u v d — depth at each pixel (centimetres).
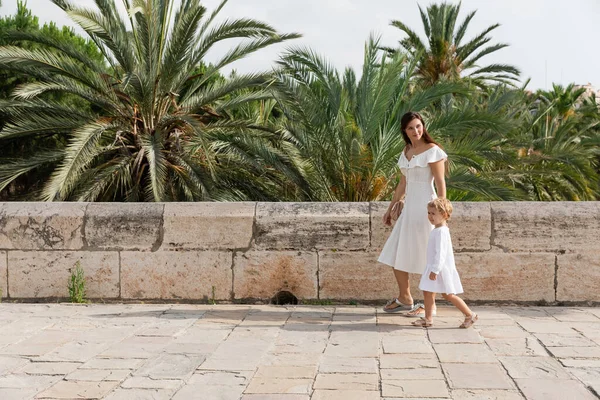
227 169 1414
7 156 1471
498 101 1686
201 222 580
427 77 2625
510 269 554
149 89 1293
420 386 338
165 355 404
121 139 1341
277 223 575
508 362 379
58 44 1320
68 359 396
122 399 324
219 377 358
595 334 444
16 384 349
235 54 1333
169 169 1352
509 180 1491
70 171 1112
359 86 1272
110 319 509
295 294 575
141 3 1205
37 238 593
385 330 466
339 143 1198
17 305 569
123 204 598
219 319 507
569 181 1667
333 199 1284
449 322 489
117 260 587
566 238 549
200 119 1431
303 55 1232
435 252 459
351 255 569
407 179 499
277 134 1394
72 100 1548
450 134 1211
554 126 2608
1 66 1285
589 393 323
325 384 344
